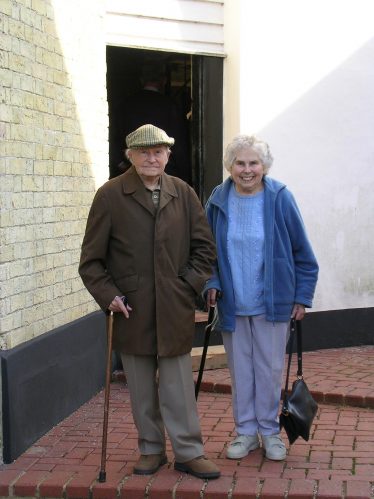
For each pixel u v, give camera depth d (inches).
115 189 176.2
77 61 236.8
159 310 173.5
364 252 304.7
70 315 233.1
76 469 188.5
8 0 193.8
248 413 192.9
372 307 307.6
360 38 297.1
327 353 293.9
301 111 289.4
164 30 275.6
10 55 194.9
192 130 292.8
